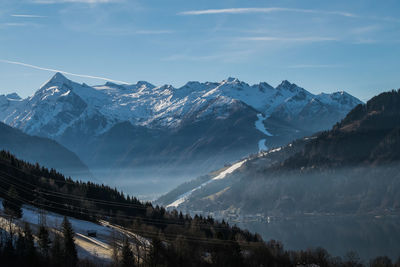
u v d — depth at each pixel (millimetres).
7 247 191875
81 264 192250
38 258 188625
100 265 192500
